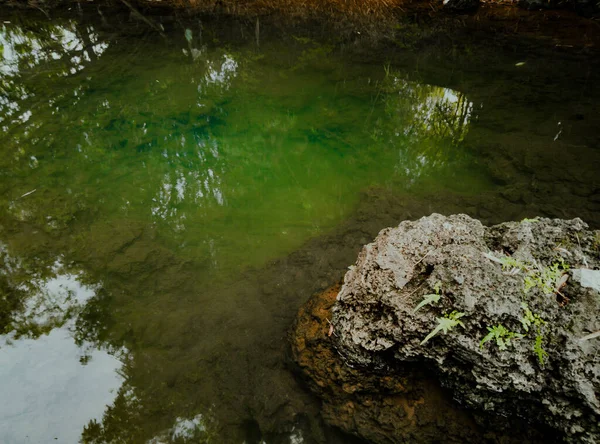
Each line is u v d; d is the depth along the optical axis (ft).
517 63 26.13
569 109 20.74
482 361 6.72
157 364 10.44
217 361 10.44
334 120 20.58
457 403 7.66
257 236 14.55
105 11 33.06
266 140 19.29
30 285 12.37
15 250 13.42
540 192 15.44
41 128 19.60
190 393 9.84
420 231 8.18
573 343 6.28
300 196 16.37
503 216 14.62
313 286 12.35
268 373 10.07
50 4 33.47
